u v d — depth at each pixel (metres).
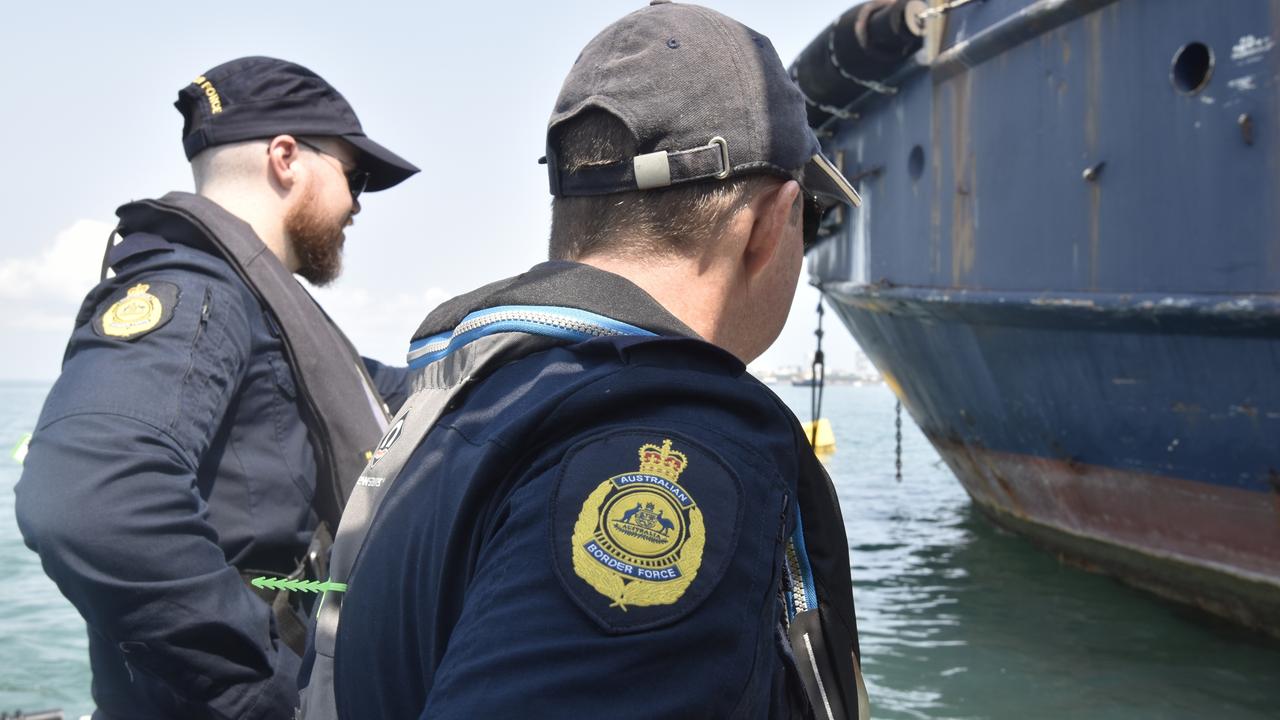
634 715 0.67
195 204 2.04
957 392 8.45
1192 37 5.60
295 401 2.05
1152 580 7.13
